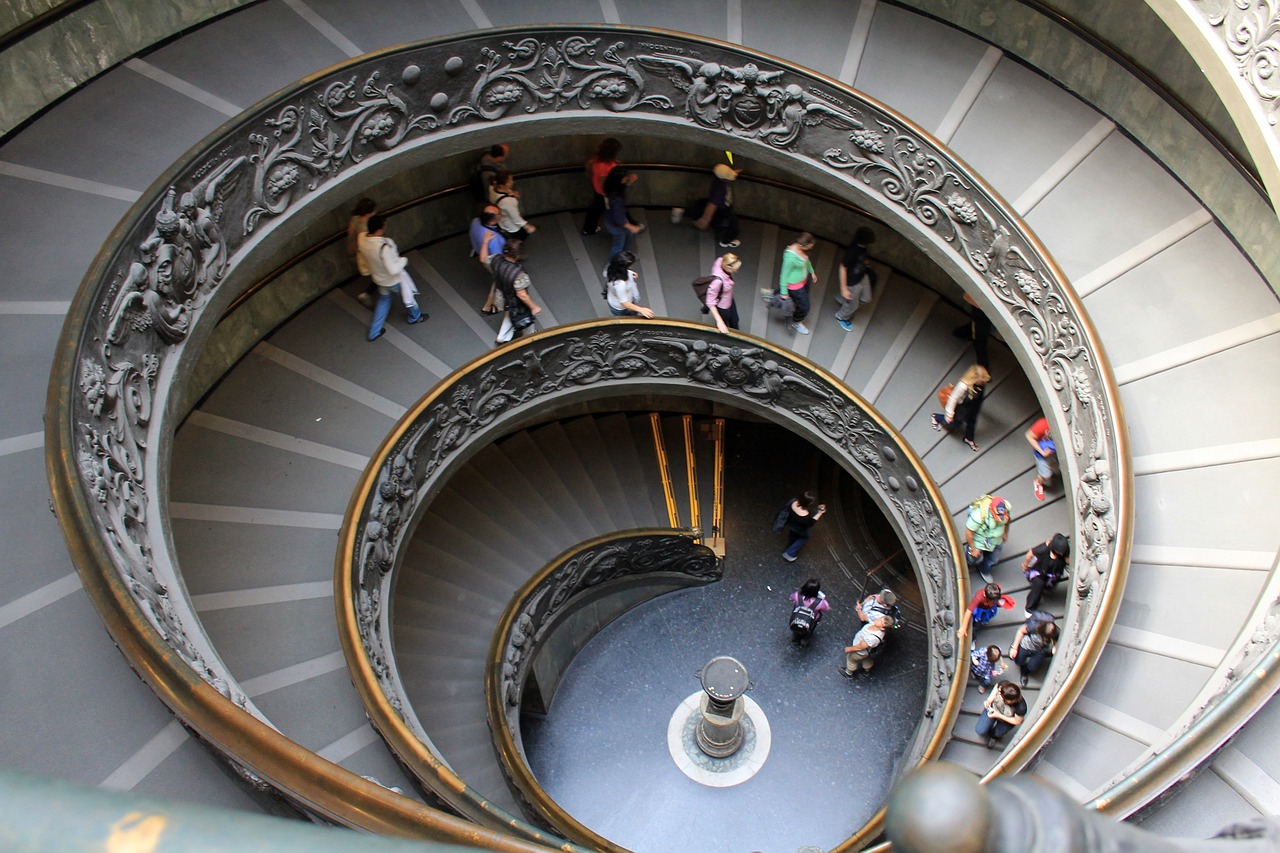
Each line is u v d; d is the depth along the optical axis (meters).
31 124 10.38
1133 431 10.63
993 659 12.54
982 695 12.94
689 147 15.91
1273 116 8.02
